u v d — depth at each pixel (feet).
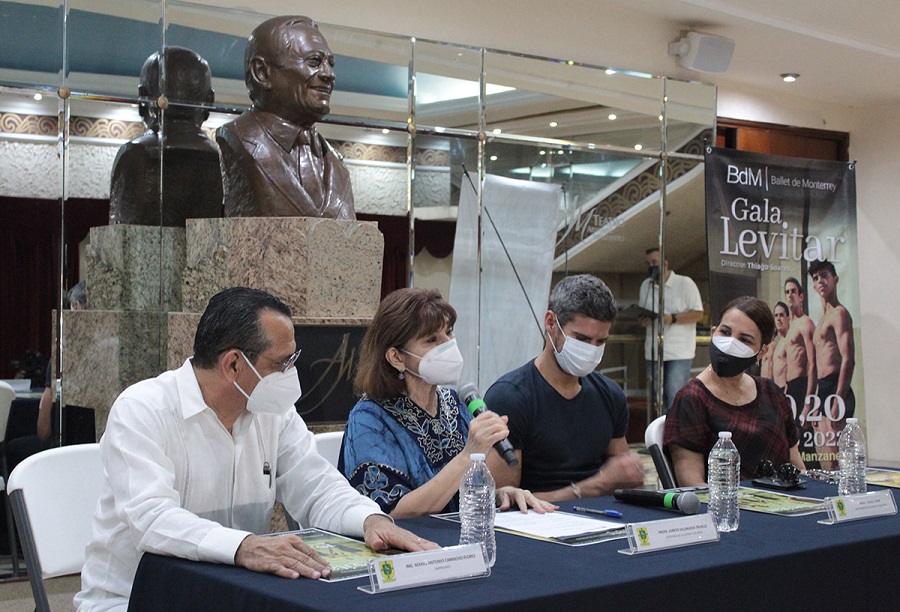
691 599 6.53
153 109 14.69
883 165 27.63
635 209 19.19
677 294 19.70
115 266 14.46
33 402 13.87
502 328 17.62
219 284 14.34
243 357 7.59
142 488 7.27
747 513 8.97
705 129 19.99
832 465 19.66
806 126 26.91
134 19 14.53
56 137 14.08
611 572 6.45
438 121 16.89
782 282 19.34
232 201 14.89
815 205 19.66
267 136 14.70
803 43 21.93
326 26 15.81
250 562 6.58
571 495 10.52
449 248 17.03
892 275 27.48
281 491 8.61
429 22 18.78
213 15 15.02
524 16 19.90
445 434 9.22
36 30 13.92
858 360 20.07
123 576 7.55
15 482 7.94
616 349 19.01
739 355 11.91
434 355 8.86
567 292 10.59
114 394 14.44
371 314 14.88
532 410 10.77
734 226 18.90
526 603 5.75
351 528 7.75
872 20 20.93
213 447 7.91
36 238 13.93
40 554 8.00
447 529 7.88
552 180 18.21
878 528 8.32
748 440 12.00
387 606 5.58
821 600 7.41
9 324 13.75
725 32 21.65
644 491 9.05
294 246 14.24
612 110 18.89
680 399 12.14
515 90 17.74
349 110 16.01
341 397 14.44
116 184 14.46
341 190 15.19
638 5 20.57
